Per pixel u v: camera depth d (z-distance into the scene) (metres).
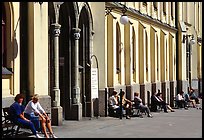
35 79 17.94
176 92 43.28
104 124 20.78
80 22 23.80
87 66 23.86
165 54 40.03
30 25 17.95
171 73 42.22
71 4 22.06
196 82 51.56
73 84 22.55
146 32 34.78
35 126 15.69
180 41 44.16
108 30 27.27
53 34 19.98
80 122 21.38
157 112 30.97
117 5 27.72
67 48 22.52
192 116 27.53
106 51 26.97
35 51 17.98
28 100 17.75
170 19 42.28
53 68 19.92
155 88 36.34
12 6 17.20
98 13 24.58
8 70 17.02
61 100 22.44
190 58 50.03
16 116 15.13
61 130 18.12
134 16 31.47
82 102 23.66
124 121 22.86
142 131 18.48
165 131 18.64
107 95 25.16
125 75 30.28
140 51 33.38
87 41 23.95
